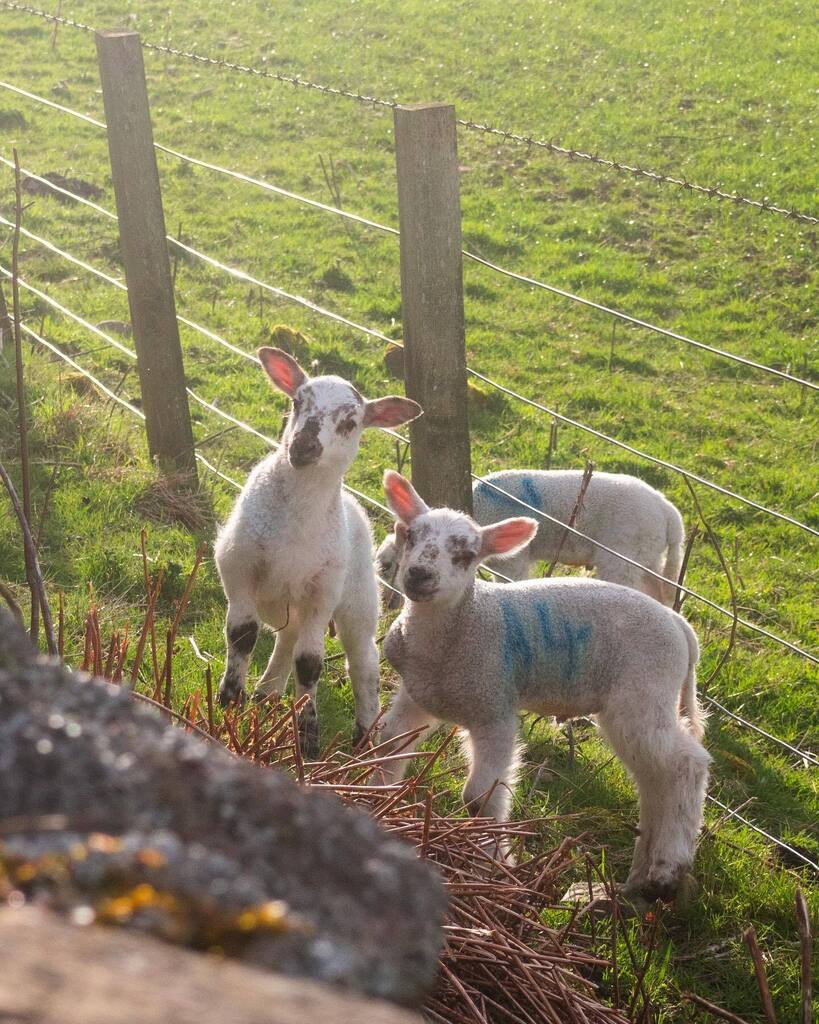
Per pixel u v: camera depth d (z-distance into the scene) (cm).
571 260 1505
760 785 588
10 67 2031
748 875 488
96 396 863
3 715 121
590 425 1135
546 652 474
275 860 120
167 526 677
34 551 321
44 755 117
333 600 512
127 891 102
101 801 116
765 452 1120
